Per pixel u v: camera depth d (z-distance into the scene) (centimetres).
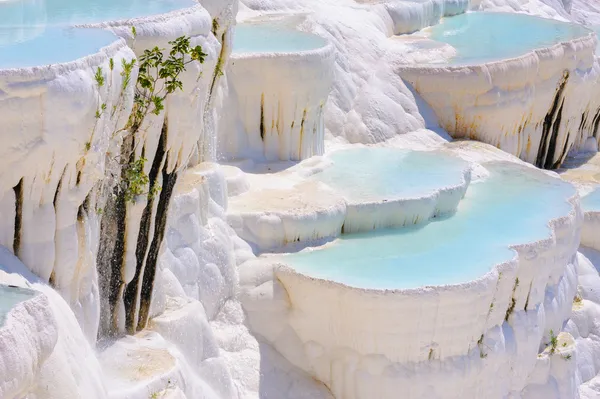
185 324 1069
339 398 1198
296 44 1528
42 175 783
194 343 1084
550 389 1353
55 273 827
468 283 1176
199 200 1186
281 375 1198
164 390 920
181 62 946
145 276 1020
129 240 973
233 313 1220
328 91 1522
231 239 1257
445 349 1190
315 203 1326
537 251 1316
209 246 1205
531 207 1477
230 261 1234
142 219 988
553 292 1402
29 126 754
